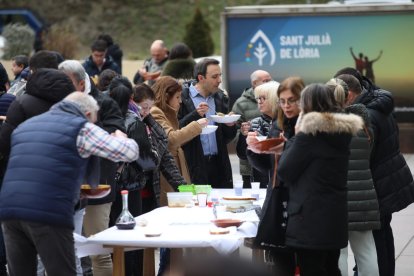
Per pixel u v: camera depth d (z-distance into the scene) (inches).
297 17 694.5
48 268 245.0
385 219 323.0
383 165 315.3
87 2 1750.7
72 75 300.7
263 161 287.6
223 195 332.5
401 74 696.4
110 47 651.5
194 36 1205.7
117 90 321.7
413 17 689.6
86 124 247.3
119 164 316.2
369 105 313.9
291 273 275.1
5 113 347.6
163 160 340.2
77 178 245.9
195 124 354.9
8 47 1218.0
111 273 312.8
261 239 265.4
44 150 243.4
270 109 301.7
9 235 250.2
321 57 697.6
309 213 252.4
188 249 289.6
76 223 290.4
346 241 257.6
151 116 338.0
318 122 248.1
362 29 693.9
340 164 253.6
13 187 243.1
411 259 394.0
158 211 302.8
